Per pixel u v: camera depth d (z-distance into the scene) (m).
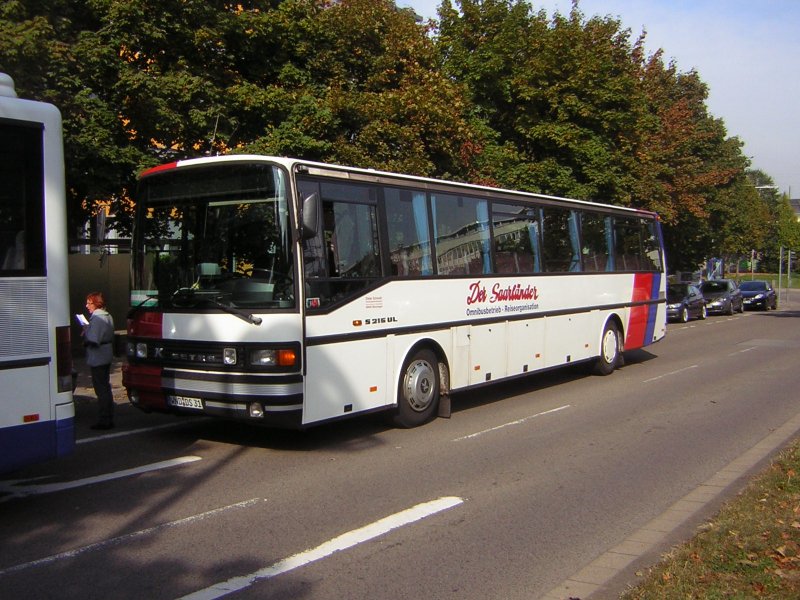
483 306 11.37
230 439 9.41
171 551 5.55
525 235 12.69
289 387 7.94
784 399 12.53
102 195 13.96
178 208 8.83
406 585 4.97
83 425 10.30
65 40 13.16
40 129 6.20
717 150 39.19
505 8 24.23
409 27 19.05
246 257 8.27
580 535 5.96
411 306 9.91
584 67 23.00
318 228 8.51
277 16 16.64
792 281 86.44
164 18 14.36
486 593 4.85
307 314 8.20
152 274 8.93
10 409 5.97
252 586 4.93
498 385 14.30
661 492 7.16
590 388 13.84
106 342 9.98
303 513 6.47
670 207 28.61
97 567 5.23
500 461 8.34
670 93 37.66
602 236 15.33
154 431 9.89
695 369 16.58
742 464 8.20
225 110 14.91
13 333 6.00
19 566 5.24
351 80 18.59
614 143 25.22
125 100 13.73
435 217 10.50
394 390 9.66
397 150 17.72
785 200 89.44
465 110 22.61
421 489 7.23
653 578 4.77
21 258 6.07
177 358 8.48
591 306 14.70
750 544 5.23
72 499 6.86
